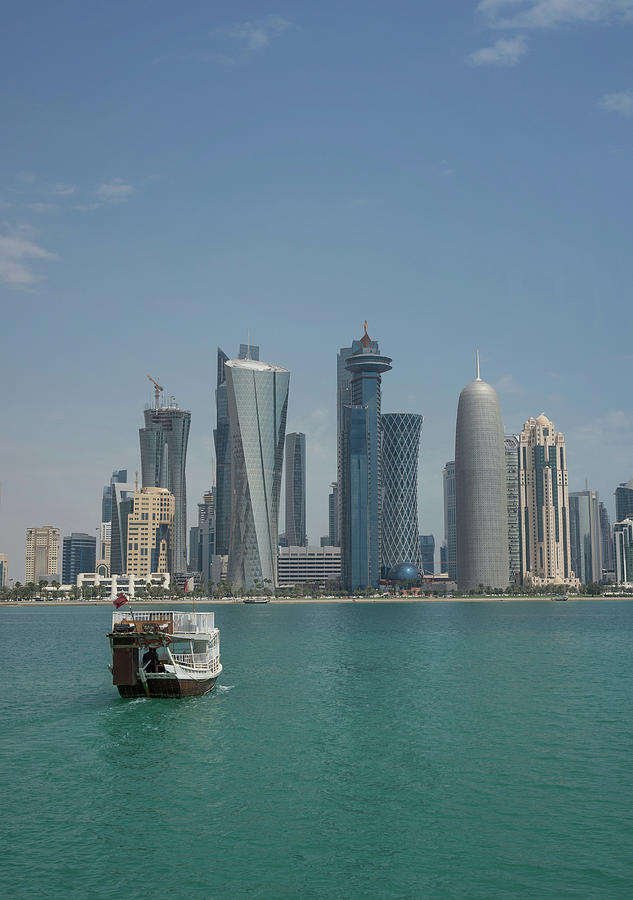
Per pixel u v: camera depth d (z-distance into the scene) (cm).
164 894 4306
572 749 7419
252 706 9850
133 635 10006
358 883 4438
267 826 5325
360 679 12556
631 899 4228
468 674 13225
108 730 8425
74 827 5322
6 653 17925
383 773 6606
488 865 4669
